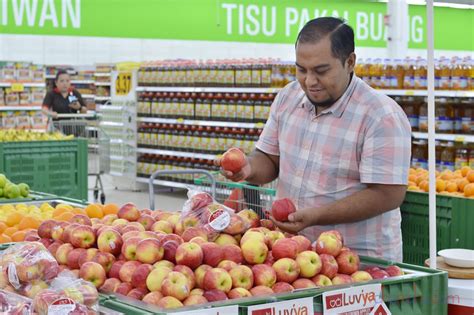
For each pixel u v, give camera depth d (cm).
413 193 464
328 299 229
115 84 1227
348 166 294
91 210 377
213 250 238
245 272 232
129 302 218
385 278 247
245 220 267
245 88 1005
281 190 317
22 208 414
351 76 296
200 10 1288
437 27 1428
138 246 238
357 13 1376
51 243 270
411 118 724
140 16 1246
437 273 256
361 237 293
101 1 1207
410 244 470
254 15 1316
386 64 744
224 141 1055
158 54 1911
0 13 1126
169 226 275
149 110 1171
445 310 258
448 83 703
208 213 264
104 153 1041
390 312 244
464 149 680
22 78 1205
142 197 1134
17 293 230
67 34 1183
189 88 1089
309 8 1350
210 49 1895
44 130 1217
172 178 1153
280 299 221
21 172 779
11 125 1203
